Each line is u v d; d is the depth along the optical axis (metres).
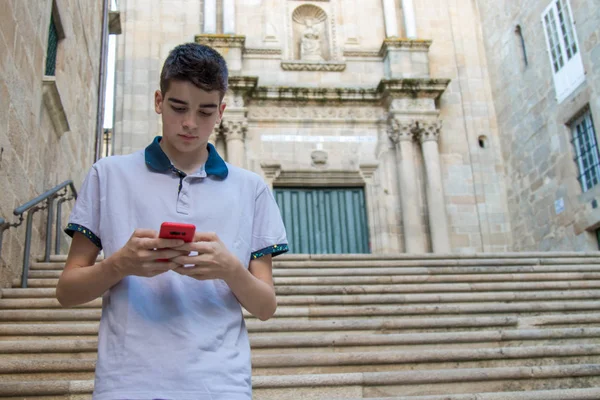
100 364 2.05
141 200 2.28
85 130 12.91
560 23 15.01
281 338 5.93
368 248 16.84
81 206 2.34
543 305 7.37
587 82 13.92
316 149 17.23
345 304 7.43
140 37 17.70
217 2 18.33
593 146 14.02
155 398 1.95
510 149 17.58
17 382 4.60
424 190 17.06
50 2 9.19
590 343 6.38
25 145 7.83
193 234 1.99
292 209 16.95
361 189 17.33
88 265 2.32
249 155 16.95
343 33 18.64
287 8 18.69
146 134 16.94
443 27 19.22
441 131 18.08
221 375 2.04
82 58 12.43
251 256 2.46
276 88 17.20
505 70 17.84
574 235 14.49
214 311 2.16
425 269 8.87
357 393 5.08
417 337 6.16
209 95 2.23
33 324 5.98
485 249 17.22
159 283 2.15
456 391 5.20
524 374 5.29
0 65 6.69
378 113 17.72
